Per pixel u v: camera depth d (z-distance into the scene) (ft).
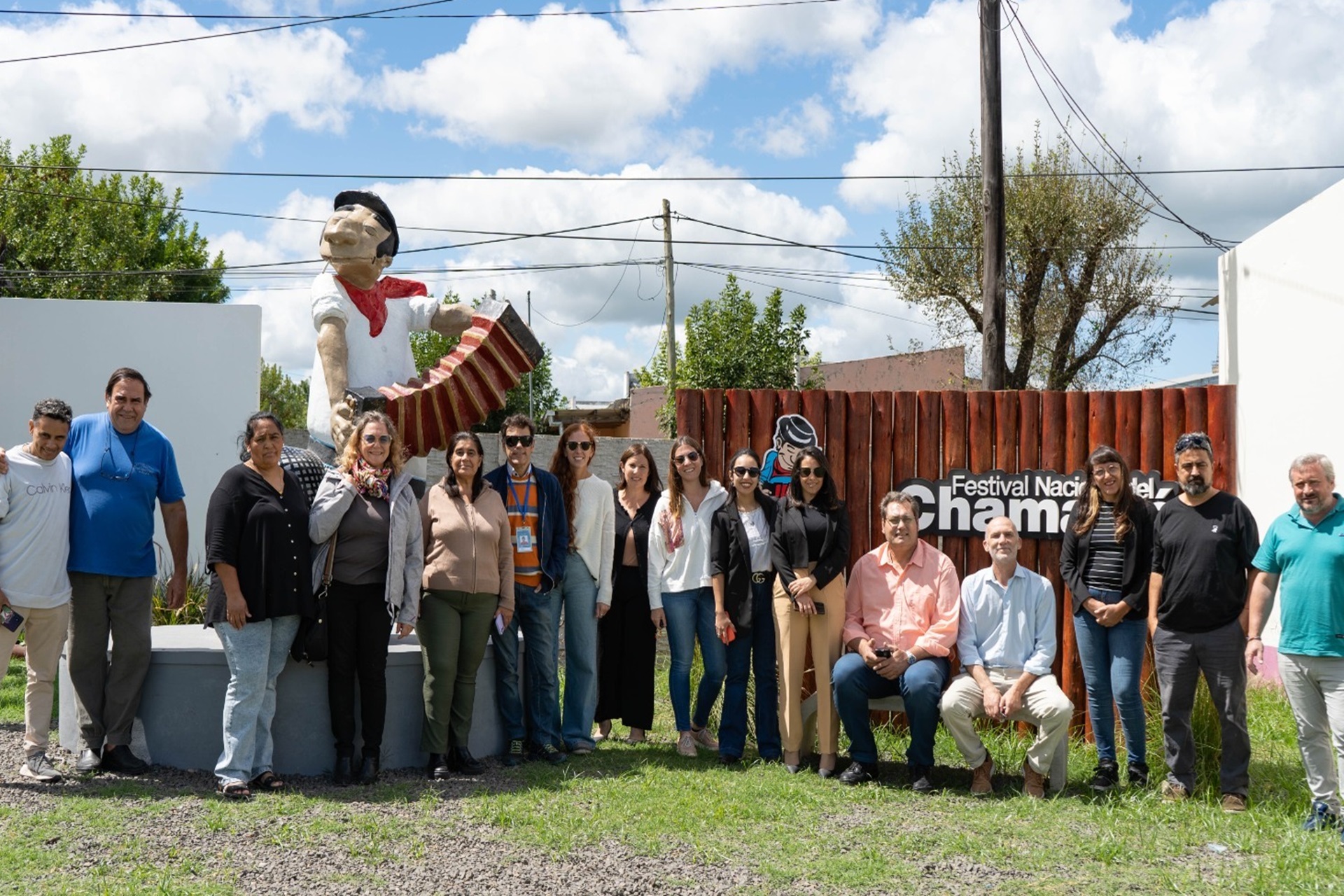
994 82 36.06
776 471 25.00
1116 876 14.97
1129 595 19.20
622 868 14.83
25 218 78.64
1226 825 17.21
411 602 18.40
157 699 19.08
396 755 19.62
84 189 81.66
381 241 21.12
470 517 19.03
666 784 19.02
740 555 20.83
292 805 16.96
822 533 19.99
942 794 19.01
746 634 20.79
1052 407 24.86
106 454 18.34
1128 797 18.60
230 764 17.52
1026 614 19.75
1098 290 60.18
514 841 15.78
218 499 17.57
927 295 61.82
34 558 17.60
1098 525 19.62
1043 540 24.66
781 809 17.66
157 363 35.53
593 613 21.30
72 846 14.84
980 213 59.93
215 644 19.95
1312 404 24.76
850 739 20.56
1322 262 24.36
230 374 35.83
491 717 20.84
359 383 21.12
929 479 25.16
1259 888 14.47
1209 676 18.43
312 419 20.93
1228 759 18.28
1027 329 59.72
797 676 20.31
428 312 22.27
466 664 19.24
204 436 35.65
